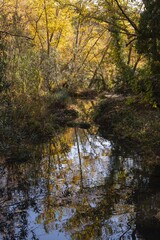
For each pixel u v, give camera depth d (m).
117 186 10.28
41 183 10.70
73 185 10.50
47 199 9.44
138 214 8.39
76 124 19.38
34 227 7.95
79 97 27.33
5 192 9.96
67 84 28.17
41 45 25.97
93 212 8.61
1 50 14.52
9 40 17.83
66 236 7.48
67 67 28.61
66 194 9.77
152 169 11.39
